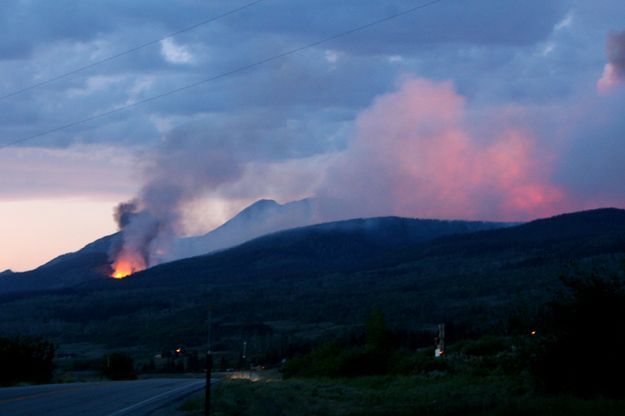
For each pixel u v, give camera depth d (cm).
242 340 11938
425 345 8725
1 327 16562
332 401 2805
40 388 3725
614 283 2239
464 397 2306
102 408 2544
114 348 13450
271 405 2406
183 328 14288
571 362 2200
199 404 2619
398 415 2106
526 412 1770
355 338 9662
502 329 5134
